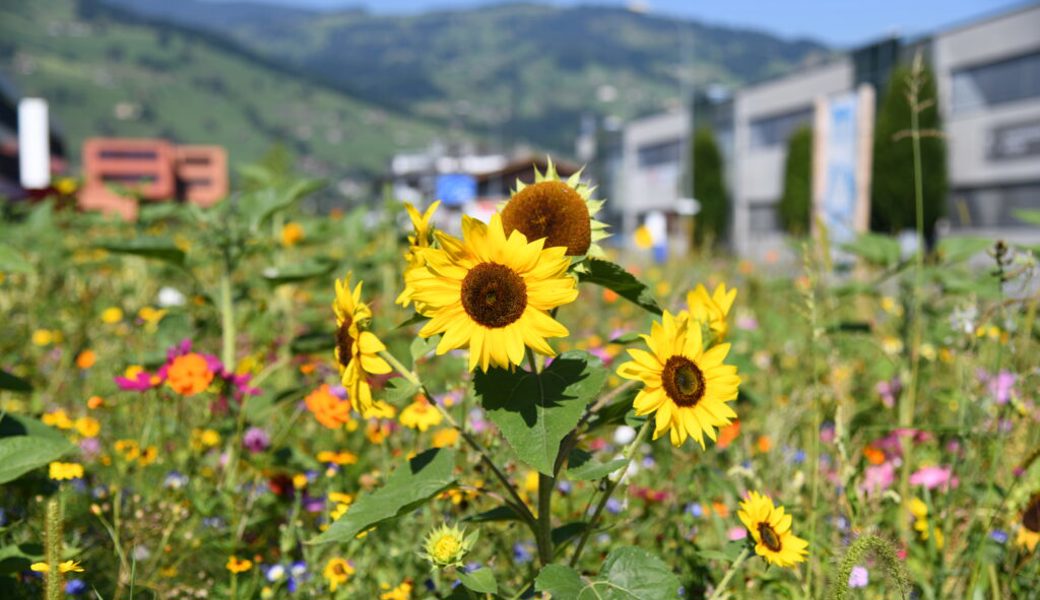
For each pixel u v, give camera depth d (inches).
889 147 1272.1
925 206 1268.5
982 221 1470.2
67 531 129.6
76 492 138.9
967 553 121.8
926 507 132.7
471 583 87.8
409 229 295.1
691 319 92.0
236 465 148.4
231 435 151.4
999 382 152.0
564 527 100.9
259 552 135.0
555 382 87.5
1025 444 136.3
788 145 1713.8
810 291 138.8
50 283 293.0
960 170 1498.5
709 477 144.0
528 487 142.4
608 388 172.6
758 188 2050.9
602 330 294.5
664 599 84.0
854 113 776.9
